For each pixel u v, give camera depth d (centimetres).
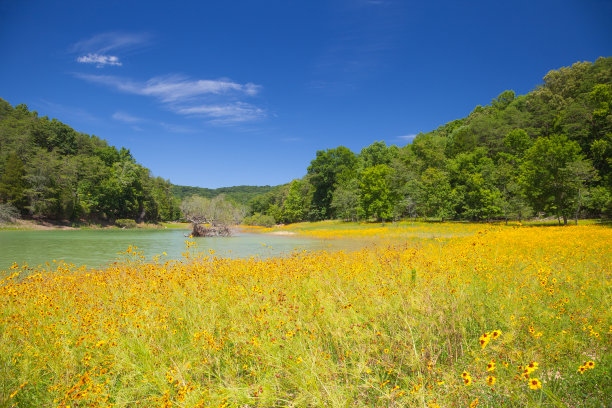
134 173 8181
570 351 385
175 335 480
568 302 530
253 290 598
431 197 5456
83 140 9538
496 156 6494
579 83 6594
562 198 3434
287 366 367
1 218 5359
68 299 666
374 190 5762
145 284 713
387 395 307
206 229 4588
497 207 4416
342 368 366
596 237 1781
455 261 891
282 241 3438
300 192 9844
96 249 2348
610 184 3369
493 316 494
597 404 293
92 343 424
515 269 830
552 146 3519
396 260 926
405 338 415
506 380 320
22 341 450
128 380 373
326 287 694
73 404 328
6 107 9362
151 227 7750
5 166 6059
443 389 329
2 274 1051
